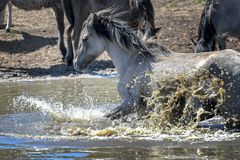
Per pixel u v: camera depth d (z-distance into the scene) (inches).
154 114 820.0
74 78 1318.9
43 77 1334.9
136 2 1208.8
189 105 802.2
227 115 791.7
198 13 1827.0
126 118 858.1
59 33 1487.5
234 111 786.8
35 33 1681.8
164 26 1694.1
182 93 805.2
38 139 773.3
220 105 789.9
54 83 1254.3
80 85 1220.5
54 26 1780.3
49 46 1574.8
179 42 1565.0
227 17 1204.5
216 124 814.5
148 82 833.5
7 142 759.7
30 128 839.1
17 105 1007.0
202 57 810.8
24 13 1952.5
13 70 1390.3
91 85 1219.9
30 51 1541.6
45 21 1860.2
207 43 1175.6
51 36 1652.3
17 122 877.2
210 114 801.6
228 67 784.9
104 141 757.9
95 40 885.8
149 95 835.4
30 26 1788.9
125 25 868.6
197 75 796.6
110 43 874.8
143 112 848.3
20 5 1534.2
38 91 1153.4
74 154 698.2
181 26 1690.5
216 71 788.6
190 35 1617.9
